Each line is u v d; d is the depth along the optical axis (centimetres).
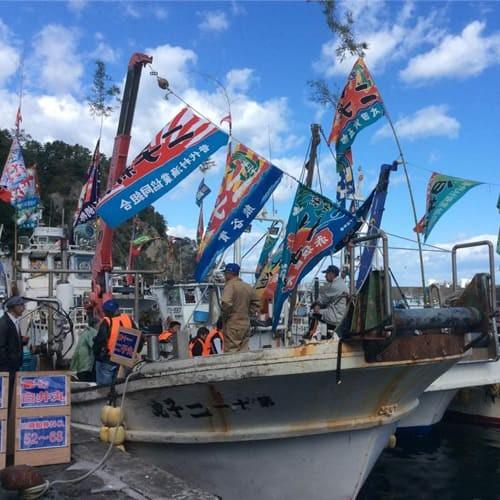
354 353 521
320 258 655
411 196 838
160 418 597
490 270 673
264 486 574
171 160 636
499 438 1076
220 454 575
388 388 565
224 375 523
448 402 1112
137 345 613
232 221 665
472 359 1048
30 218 1250
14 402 553
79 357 825
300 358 512
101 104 1154
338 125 892
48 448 556
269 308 1176
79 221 1088
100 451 600
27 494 457
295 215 684
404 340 544
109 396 638
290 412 543
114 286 1725
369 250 856
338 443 568
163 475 524
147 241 1848
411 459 945
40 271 911
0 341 652
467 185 966
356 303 512
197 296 1540
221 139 655
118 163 897
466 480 834
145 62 888
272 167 662
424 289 817
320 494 578
